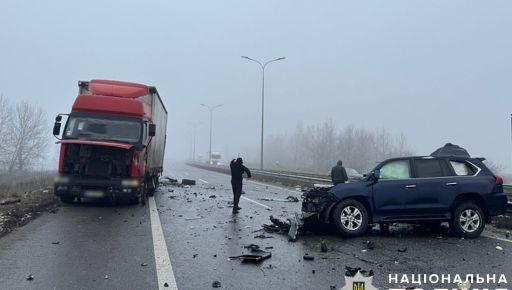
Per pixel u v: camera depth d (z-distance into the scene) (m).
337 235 10.12
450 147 11.07
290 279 6.43
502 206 10.09
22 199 15.73
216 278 6.44
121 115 14.63
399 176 10.11
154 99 17.02
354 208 9.88
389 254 8.10
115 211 13.51
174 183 28.66
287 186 28.94
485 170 10.27
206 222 11.66
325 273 6.76
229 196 19.95
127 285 6.04
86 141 13.59
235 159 14.02
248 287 6.04
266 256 7.70
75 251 7.95
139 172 14.36
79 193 13.80
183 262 7.32
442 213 9.92
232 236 9.69
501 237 10.02
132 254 7.81
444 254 8.12
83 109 14.55
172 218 12.24
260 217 12.83
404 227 11.45
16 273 6.50
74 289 5.83
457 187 9.95
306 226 10.34
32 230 9.95
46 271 6.63
